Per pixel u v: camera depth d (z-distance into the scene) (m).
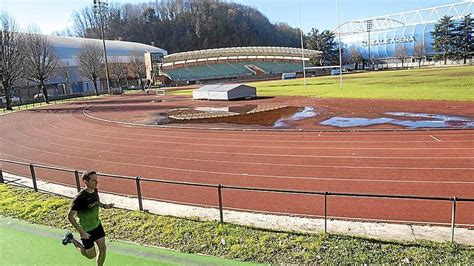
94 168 16.08
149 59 96.56
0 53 48.44
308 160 15.24
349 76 73.94
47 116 38.12
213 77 98.19
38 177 14.77
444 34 92.88
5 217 9.88
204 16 144.88
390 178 12.31
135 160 17.14
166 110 37.91
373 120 23.86
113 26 140.50
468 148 15.70
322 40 114.88
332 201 10.38
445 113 24.69
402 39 108.06
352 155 15.62
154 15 148.75
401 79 53.28
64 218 9.59
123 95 69.44
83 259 7.20
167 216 9.39
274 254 7.21
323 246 7.39
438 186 11.29
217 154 17.34
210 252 7.42
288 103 37.22
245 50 102.06
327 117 26.42
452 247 7.04
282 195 11.12
